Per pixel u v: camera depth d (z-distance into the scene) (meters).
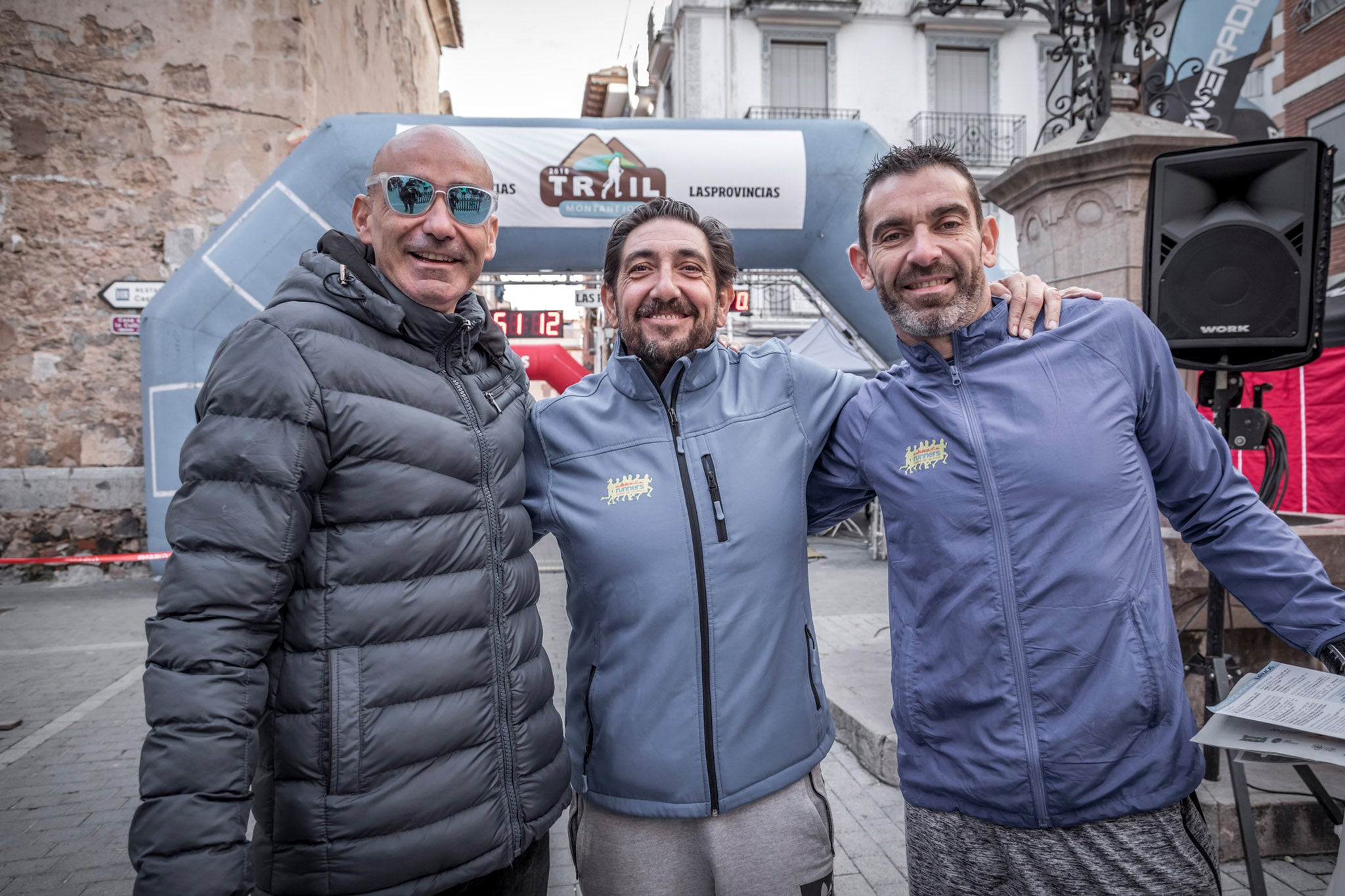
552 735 1.58
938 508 1.57
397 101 15.48
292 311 1.38
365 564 1.35
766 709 1.63
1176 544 2.80
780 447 1.76
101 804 3.31
